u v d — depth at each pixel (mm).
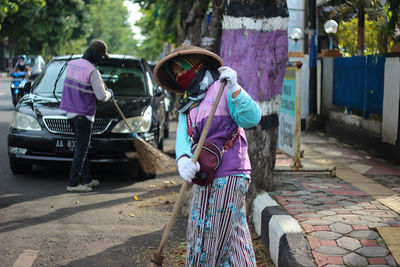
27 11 42438
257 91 5242
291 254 3748
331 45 13039
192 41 11008
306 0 13047
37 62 22453
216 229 3111
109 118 7227
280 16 5242
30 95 7887
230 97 3080
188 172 2936
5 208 5930
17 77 18281
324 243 3889
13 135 7215
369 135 9195
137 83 8461
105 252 4629
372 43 10695
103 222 5477
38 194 6586
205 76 3143
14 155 7246
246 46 5191
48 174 7746
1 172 7777
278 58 5316
